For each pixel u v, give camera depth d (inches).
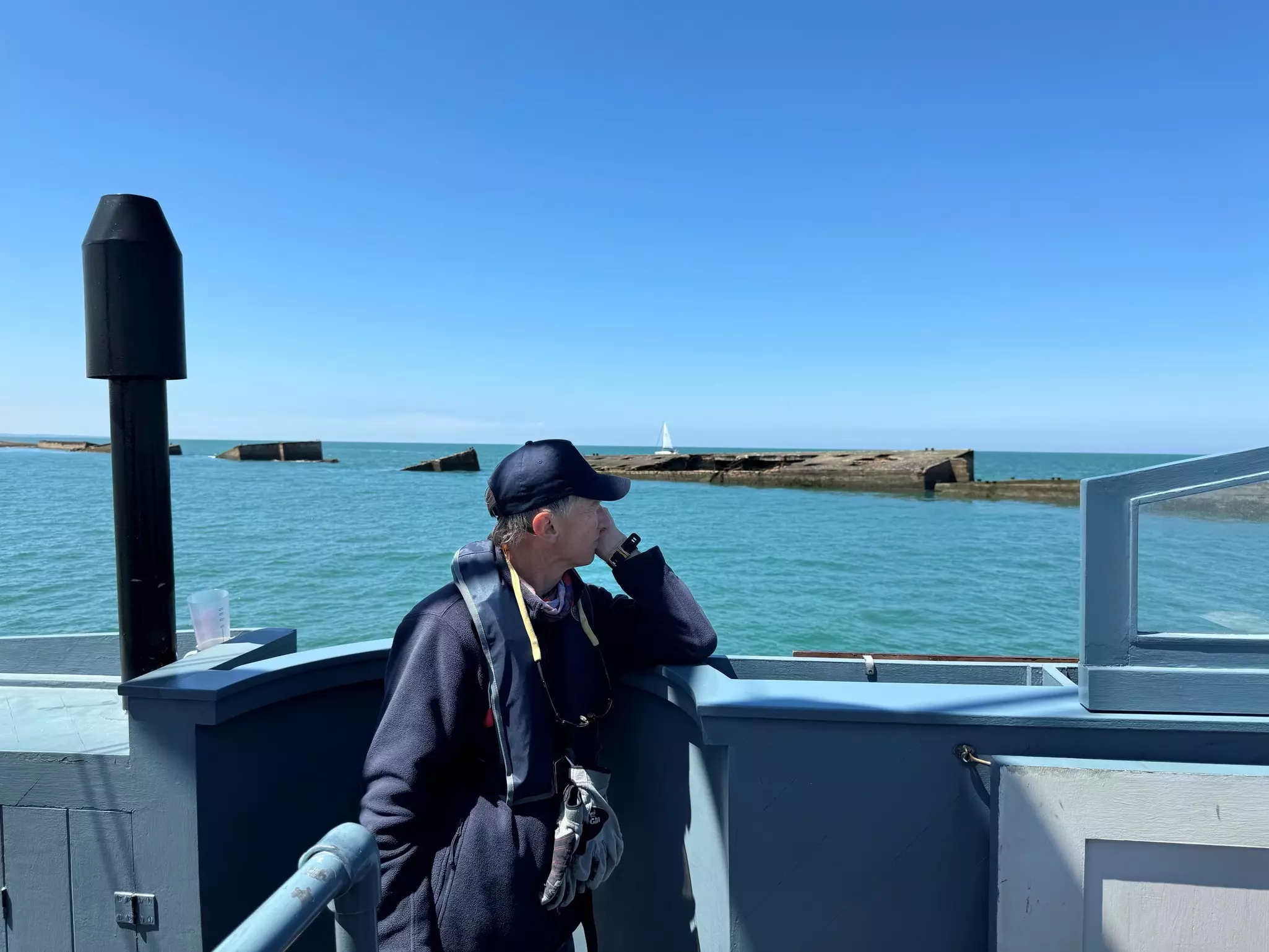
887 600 603.5
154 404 70.6
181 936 61.8
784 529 1141.1
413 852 51.1
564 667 58.0
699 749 61.0
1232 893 51.8
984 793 55.7
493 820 52.6
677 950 65.0
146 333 68.3
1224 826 51.2
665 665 64.8
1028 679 82.8
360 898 36.4
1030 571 754.2
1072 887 52.6
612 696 65.9
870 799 56.4
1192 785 51.3
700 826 61.2
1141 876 52.4
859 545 953.5
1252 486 54.2
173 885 61.6
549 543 58.3
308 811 70.8
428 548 866.1
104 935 62.8
